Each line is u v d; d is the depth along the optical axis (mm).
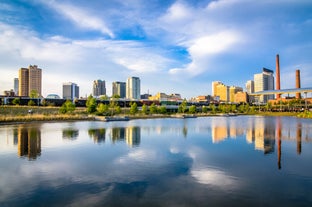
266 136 39906
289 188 14539
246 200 12734
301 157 23234
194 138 36938
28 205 11984
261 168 19219
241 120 89938
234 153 25125
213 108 161625
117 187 14625
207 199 12852
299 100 184625
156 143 31469
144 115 108500
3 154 23719
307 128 54688
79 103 145625
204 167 19484
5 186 14648
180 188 14531
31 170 18109
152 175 17156
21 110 97750
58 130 45125
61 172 17625
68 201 12492
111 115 92625
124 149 26953
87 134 39812
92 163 20391
